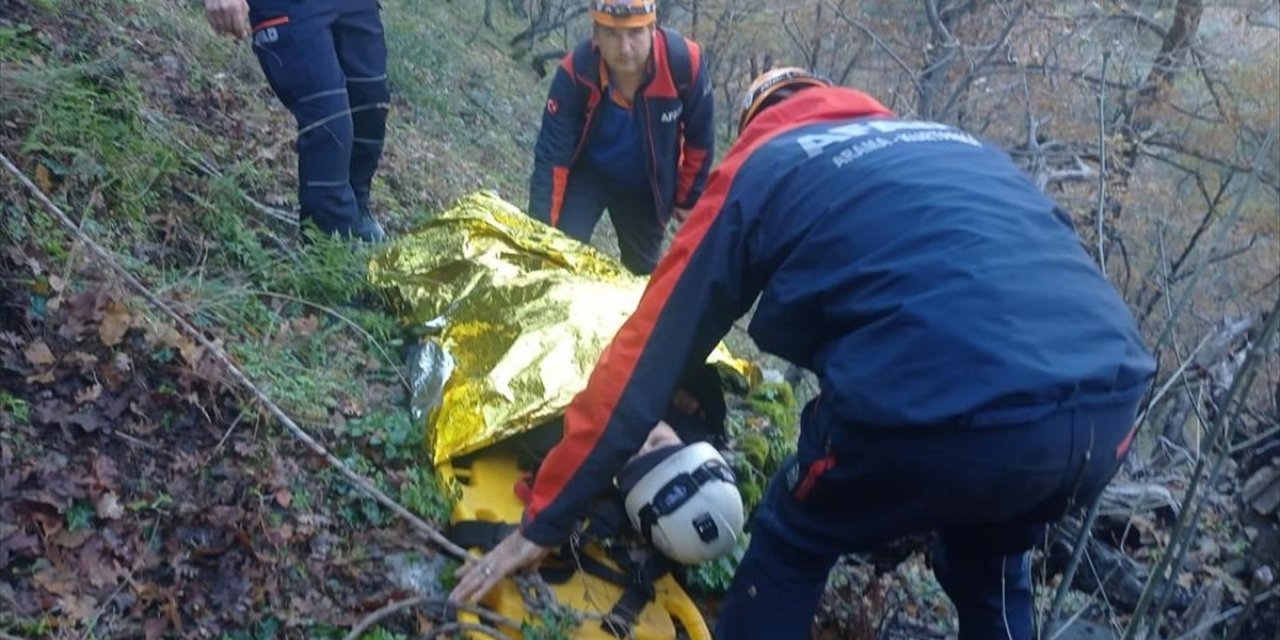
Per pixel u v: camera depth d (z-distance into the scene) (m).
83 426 2.90
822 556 2.73
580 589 3.06
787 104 2.89
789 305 2.55
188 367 3.15
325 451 3.02
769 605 2.78
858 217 2.51
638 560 3.13
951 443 2.35
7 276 3.13
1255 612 3.46
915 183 2.54
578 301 3.58
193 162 4.18
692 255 2.67
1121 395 2.42
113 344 3.10
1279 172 8.20
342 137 3.92
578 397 2.77
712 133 4.84
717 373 3.41
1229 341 4.14
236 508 2.88
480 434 3.18
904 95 11.09
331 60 3.90
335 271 3.80
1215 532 3.69
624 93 4.66
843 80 11.66
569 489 2.76
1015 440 2.33
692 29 14.17
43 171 3.54
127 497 2.83
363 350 3.70
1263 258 7.49
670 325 2.67
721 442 3.58
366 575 2.94
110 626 2.58
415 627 2.88
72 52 4.27
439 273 3.94
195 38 5.36
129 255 3.55
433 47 10.00
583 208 4.87
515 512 3.16
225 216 3.91
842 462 2.53
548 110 4.71
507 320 3.56
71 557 2.65
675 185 4.94
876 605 3.51
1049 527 3.36
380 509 3.11
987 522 2.57
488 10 14.52
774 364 6.60
